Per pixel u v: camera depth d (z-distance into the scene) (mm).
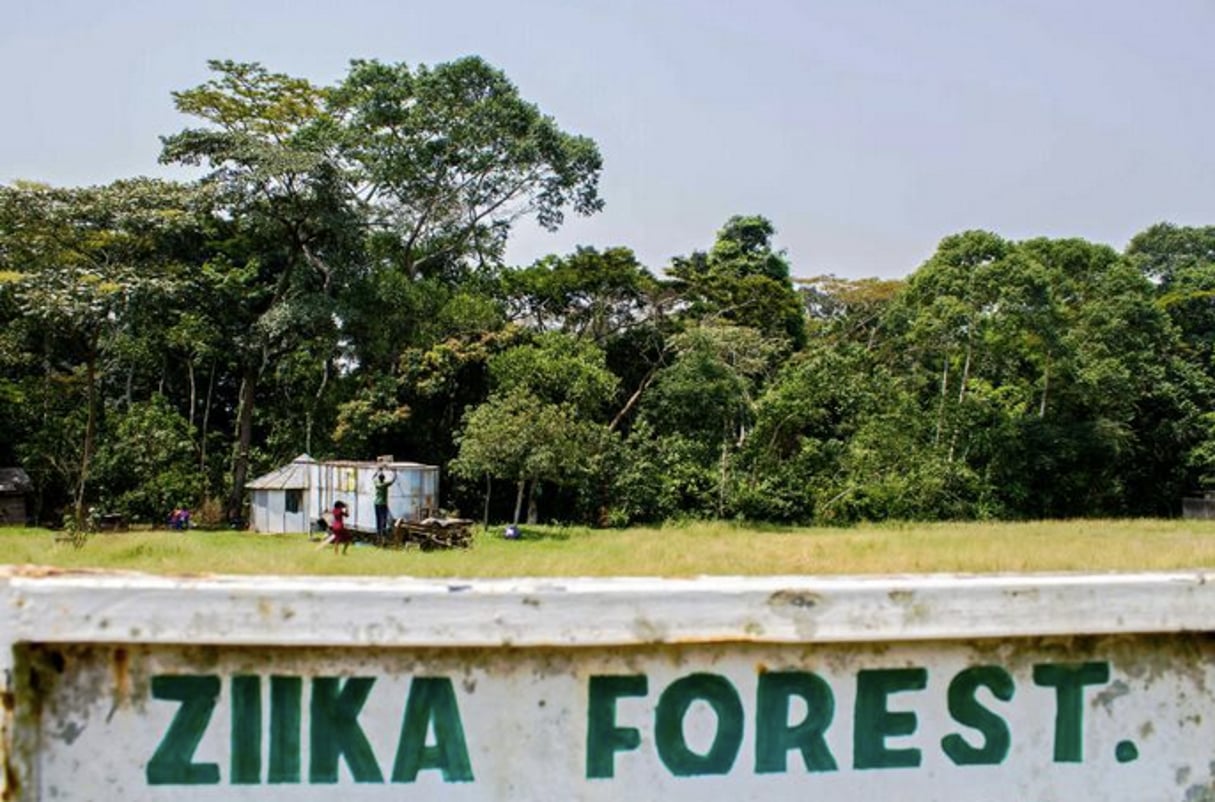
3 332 42219
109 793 2164
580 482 40188
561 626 2188
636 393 46656
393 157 47781
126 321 38906
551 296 49125
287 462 43625
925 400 48688
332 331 42094
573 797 2256
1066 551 13180
